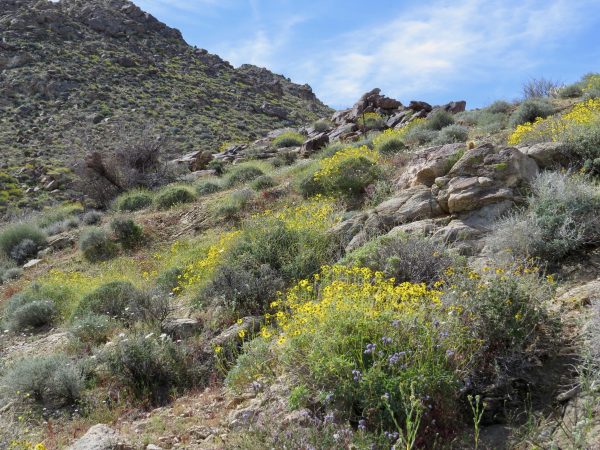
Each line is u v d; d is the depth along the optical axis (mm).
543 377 2297
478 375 2346
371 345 2281
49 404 3316
